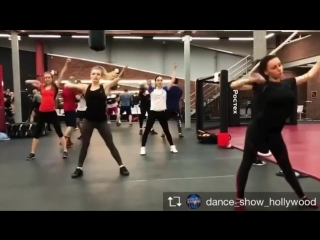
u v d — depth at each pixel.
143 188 3.11
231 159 4.56
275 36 13.20
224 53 14.38
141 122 8.02
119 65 14.02
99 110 3.57
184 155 4.93
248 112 12.12
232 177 3.50
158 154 5.05
